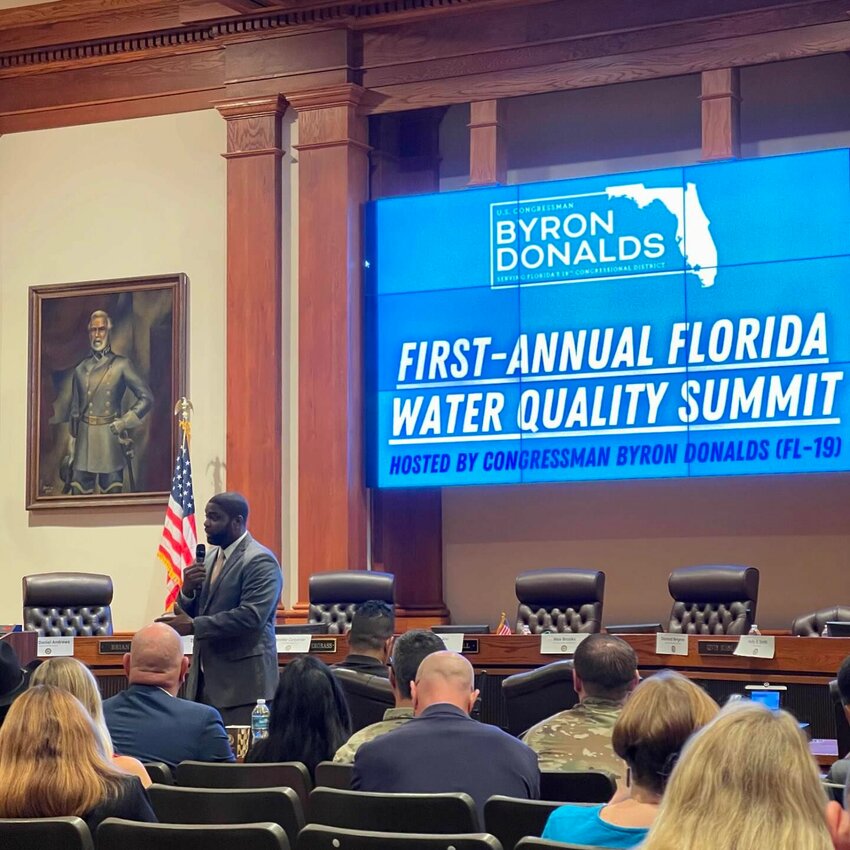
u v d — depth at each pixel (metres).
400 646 4.20
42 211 10.97
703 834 1.61
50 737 2.87
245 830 2.63
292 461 10.03
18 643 7.38
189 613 6.20
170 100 10.63
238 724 6.00
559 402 9.28
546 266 9.38
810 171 8.72
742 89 9.70
